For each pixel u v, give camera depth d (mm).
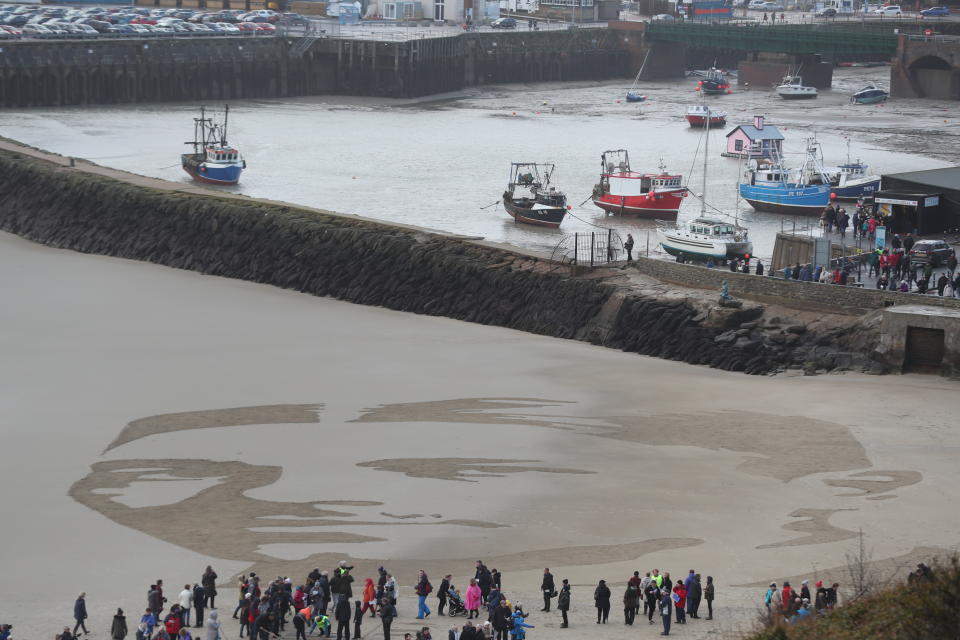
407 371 90875
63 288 117500
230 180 161250
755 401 81188
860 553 54000
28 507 65062
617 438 74500
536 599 53438
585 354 96188
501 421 78312
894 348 86188
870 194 156375
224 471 70125
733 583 53656
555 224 141750
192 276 125062
